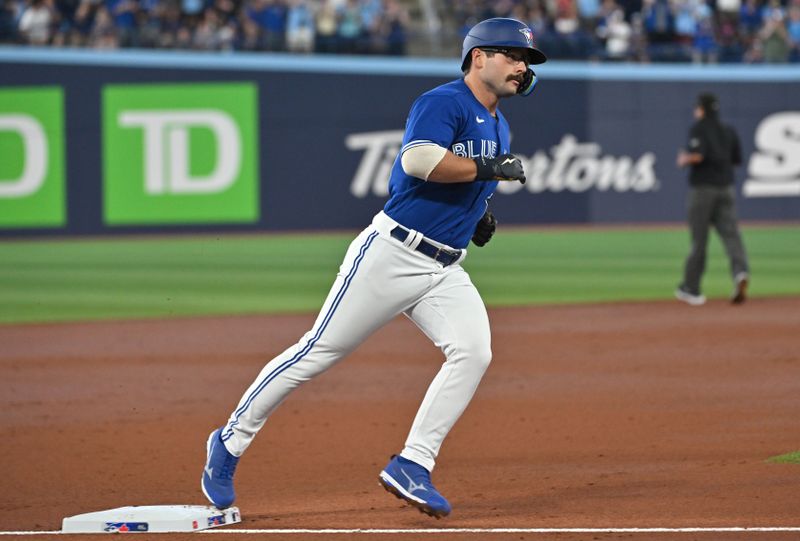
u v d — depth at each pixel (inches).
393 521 733.3
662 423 1077.8
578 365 1430.9
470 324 719.7
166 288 2331.4
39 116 3516.2
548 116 3538.4
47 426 1113.4
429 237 707.4
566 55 3575.3
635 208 3553.2
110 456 978.7
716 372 1362.0
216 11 3686.0
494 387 1291.8
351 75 3538.4
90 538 702.5
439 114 693.3
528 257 2807.6
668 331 1697.8
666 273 2481.5
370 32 3705.7
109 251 3090.6
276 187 3553.2
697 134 1918.1
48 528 732.0
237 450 737.0
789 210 3506.4
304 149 3548.2
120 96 3516.2
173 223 3543.3
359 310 716.0
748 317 1825.8
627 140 3535.9
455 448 987.9
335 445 1011.9
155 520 714.2
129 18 3619.6
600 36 3627.0
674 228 3462.1
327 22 3713.1
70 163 3521.2
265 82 3528.5
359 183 3567.9
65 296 2231.8
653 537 677.3
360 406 1199.6
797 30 3713.1
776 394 1218.0
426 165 682.2
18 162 3518.7
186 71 3516.2
